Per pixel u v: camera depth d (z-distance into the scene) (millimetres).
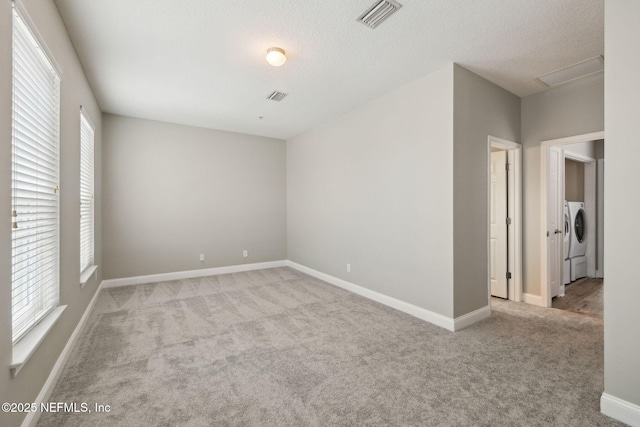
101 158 4309
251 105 4094
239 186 5617
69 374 2123
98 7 2094
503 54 2732
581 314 3334
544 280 3600
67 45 2350
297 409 1762
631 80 1644
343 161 4461
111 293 4148
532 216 3701
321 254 5008
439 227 3020
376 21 2262
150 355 2408
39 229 1821
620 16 1676
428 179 3133
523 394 1900
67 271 2322
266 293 4180
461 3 2049
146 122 4754
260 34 2439
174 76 3199
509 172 3807
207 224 5293
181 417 1690
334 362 2301
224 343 2629
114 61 2857
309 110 4289
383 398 1863
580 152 4703
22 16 1469
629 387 1652
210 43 2570
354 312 3414
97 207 3965
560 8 2096
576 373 2141
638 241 1629
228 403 1814
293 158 5891
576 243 4863
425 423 1646
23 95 1608
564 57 2781
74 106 2570
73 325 2531
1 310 1266
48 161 1969
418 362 2299
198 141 5195
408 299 3377
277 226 6055
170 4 2076
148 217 4777
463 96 2992
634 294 1642
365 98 3824
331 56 2785
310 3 2066
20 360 1364
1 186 1283
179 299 3895
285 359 2350
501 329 2930
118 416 1694
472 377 2094
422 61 2867
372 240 3896
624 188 1677
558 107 3438
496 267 3965
